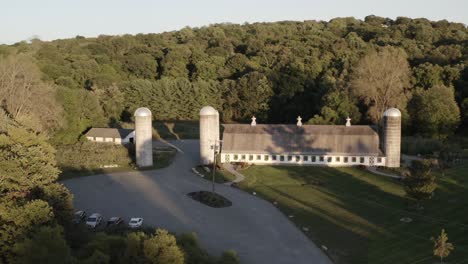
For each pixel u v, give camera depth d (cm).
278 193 8125
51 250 3969
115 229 6069
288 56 17625
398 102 12144
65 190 5750
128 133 11625
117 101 15275
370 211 7044
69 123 11256
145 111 9706
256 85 15800
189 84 16450
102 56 19750
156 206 7406
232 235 6259
